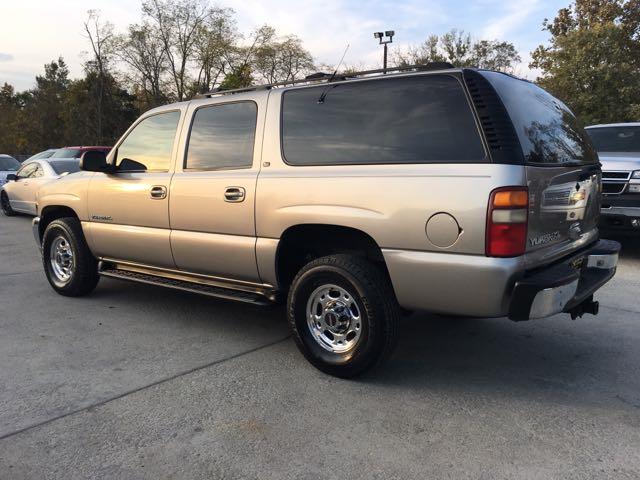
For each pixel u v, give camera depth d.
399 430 3.08
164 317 5.18
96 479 2.64
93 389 3.60
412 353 4.24
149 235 4.82
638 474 2.64
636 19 34.75
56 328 4.84
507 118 3.20
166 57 46.25
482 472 2.67
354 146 3.68
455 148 3.27
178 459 2.80
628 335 4.60
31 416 3.24
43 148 54.97
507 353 4.23
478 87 3.28
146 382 3.72
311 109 3.94
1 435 3.03
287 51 47.94
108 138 48.75
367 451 2.87
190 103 4.75
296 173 3.87
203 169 4.51
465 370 3.91
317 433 3.05
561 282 3.17
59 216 6.08
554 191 3.43
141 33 44.94
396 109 3.54
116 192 5.08
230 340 4.55
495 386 3.64
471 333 4.69
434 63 3.59
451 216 3.19
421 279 3.33
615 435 3.01
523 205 3.10
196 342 4.50
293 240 4.05
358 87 3.74
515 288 3.11
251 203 4.06
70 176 5.73
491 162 3.13
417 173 3.33
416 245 3.32
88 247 5.58
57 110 54.22
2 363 4.04
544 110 3.79
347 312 3.71
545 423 3.14
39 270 7.27
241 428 3.11
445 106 3.36
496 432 3.05
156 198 4.72
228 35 46.69
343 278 3.59
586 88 28.22
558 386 3.64
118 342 4.50
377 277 3.54
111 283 6.51
